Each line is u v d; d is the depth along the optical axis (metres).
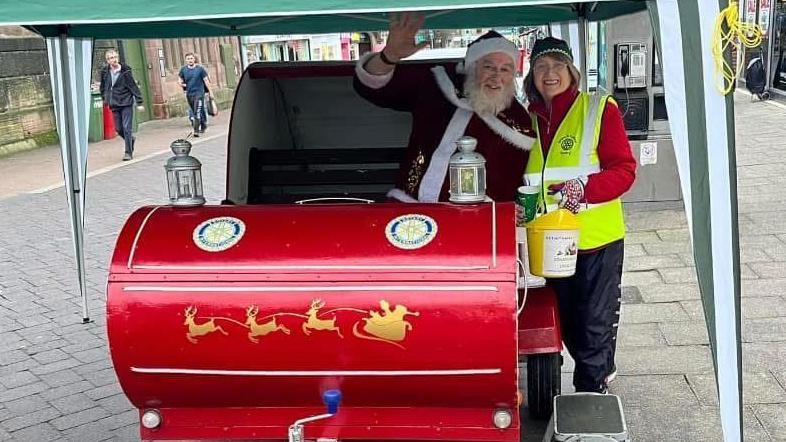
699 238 2.52
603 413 2.87
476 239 2.65
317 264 2.65
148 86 19.19
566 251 2.98
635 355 4.37
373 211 2.82
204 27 4.86
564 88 3.33
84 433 3.83
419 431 2.76
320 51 19.08
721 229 2.49
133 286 2.68
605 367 3.47
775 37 14.40
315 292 2.61
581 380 3.52
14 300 5.85
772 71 14.57
